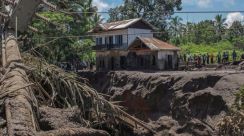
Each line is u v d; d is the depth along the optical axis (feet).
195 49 207.82
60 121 24.52
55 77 38.17
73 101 37.52
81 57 156.87
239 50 208.95
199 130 92.89
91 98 39.27
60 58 135.44
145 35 164.55
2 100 24.02
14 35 54.34
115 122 40.75
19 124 18.94
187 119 97.66
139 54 157.38
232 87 91.40
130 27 160.86
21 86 26.48
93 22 192.95
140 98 116.57
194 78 103.09
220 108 90.38
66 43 134.00
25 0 50.49
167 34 218.59
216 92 92.89
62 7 85.40
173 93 105.81
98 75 143.54
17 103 22.18
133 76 124.88
